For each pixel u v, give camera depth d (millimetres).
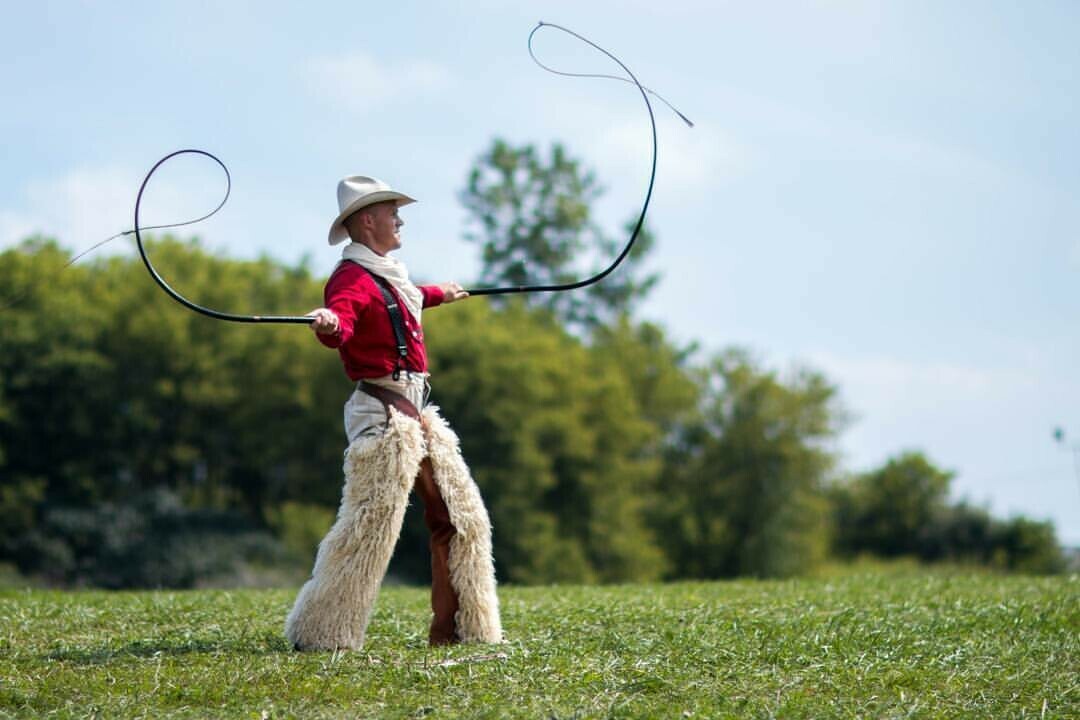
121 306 84312
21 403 80000
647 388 105062
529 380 85250
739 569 97875
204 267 87625
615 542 87438
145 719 10930
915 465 112750
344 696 11516
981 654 14125
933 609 17750
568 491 88250
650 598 18719
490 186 115500
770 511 97938
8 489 76812
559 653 13312
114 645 13797
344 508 13539
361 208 13898
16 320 80688
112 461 82000
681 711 11172
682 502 98750
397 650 13367
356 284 13531
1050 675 13094
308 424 84625
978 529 109438
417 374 13875
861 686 12352
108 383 81750
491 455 83750
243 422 84750
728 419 101812
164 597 19156
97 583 75562
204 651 13375
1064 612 17031
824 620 16109
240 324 85938
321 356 85562
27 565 75438
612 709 11047
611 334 108938
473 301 96375
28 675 12242
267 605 17641
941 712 11500
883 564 101562
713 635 14609
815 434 99938
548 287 14758
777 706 11445
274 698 11516
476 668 12391
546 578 81312
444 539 14039
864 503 113688
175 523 79000
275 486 86562
